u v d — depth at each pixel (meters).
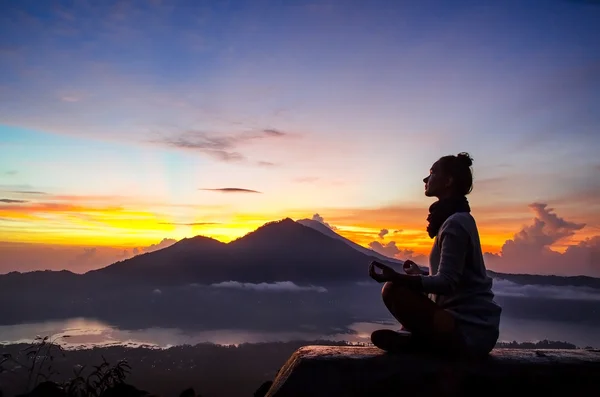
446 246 2.51
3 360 3.91
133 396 3.79
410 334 2.64
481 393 2.34
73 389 3.66
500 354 2.65
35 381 3.63
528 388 2.36
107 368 3.90
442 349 2.50
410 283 2.47
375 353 2.60
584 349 2.89
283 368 2.71
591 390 2.38
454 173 2.71
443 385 2.34
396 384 2.33
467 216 2.58
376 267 2.65
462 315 2.52
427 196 2.87
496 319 2.58
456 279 2.47
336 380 2.35
